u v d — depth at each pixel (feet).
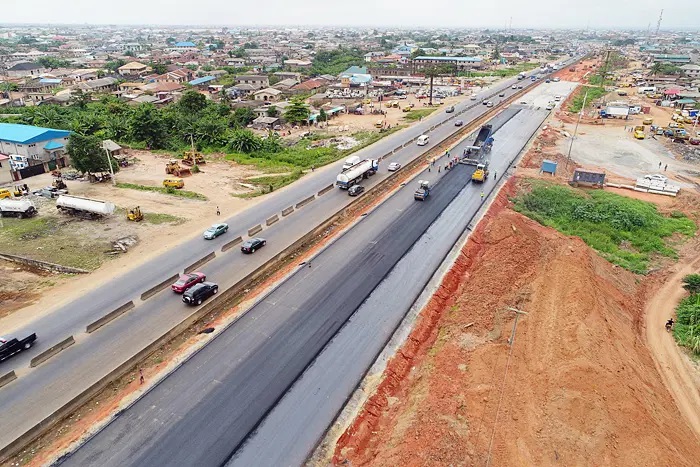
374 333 118.73
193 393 98.58
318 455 85.35
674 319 145.38
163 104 469.16
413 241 168.55
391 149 297.94
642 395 104.37
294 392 99.35
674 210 223.51
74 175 250.37
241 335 117.19
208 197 223.51
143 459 83.35
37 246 169.27
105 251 166.40
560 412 95.45
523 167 265.13
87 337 118.62
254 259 158.30
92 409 97.71
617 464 85.66
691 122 401.49
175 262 157.28
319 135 359.05
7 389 101.19
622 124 395.55
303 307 128.77
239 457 84.23
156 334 120.16
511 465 84.02
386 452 85.05
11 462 84.48
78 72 639.35
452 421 91.09
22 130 271.49
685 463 88.94
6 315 128.26
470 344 116.57
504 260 154.40
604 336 119.24
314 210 200.95
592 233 196.34
